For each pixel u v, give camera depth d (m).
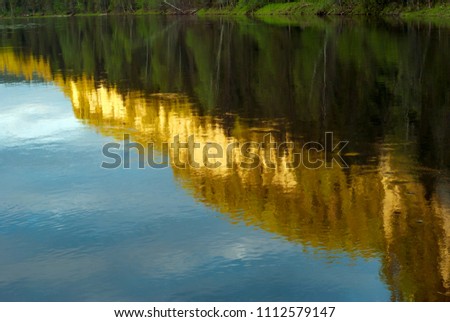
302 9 94.06
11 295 8.76
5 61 39.28
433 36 42.28
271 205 11.83
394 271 9.16
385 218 11.03
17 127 19.00
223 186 13.02
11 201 12.43
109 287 8.91
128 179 13.64
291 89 24.28
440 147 15.36
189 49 42.81
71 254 9.98
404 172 13.51
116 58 39.06
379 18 70.56
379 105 20.69
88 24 91.06
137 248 10.12
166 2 132.00
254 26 65.25
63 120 19.81
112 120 19.58
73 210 11.87
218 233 10.62
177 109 21.02
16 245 10.37
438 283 8.79
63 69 34.06
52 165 14.86
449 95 21.91
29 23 103.00
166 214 11.53
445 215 11.05
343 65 30.25
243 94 23.58
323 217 11.17
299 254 9.76
